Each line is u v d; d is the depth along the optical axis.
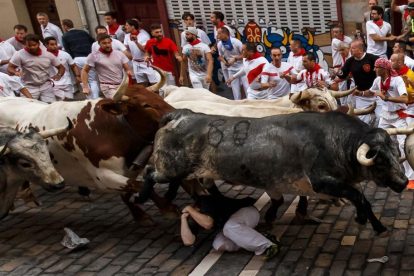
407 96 9.30
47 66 13.05
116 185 8.19
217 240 7.68
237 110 8.54
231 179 7.21
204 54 13.84
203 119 7.39
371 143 6.34
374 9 12.54
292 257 7.40
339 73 11.48
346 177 6.66
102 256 7.94
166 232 8.48
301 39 14.41
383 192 9.06
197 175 7.39
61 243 8.34
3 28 17.70
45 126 8.65
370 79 11.14
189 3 15.48
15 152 7.69
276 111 8.30
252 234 7.39
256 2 14.61
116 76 13.16
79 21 16.83
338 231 7.96
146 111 7.88
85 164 8.38
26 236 8.78
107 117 8.09
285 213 8.69
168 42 14.38
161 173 7.53
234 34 15.18
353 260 7.18
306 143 6.70
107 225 8.94
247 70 12.06
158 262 7.63
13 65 12.81
